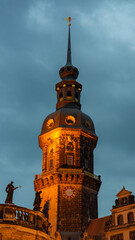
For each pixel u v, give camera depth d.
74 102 92.44
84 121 86.81
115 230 66.69
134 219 65.06
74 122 85.25
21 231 39.22
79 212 75.44
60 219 74.25
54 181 78.62
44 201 78.25
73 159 81.56
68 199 76.69
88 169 82.69
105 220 72.50
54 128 83.88
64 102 92.25
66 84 94.81
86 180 79.25
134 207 66.12
